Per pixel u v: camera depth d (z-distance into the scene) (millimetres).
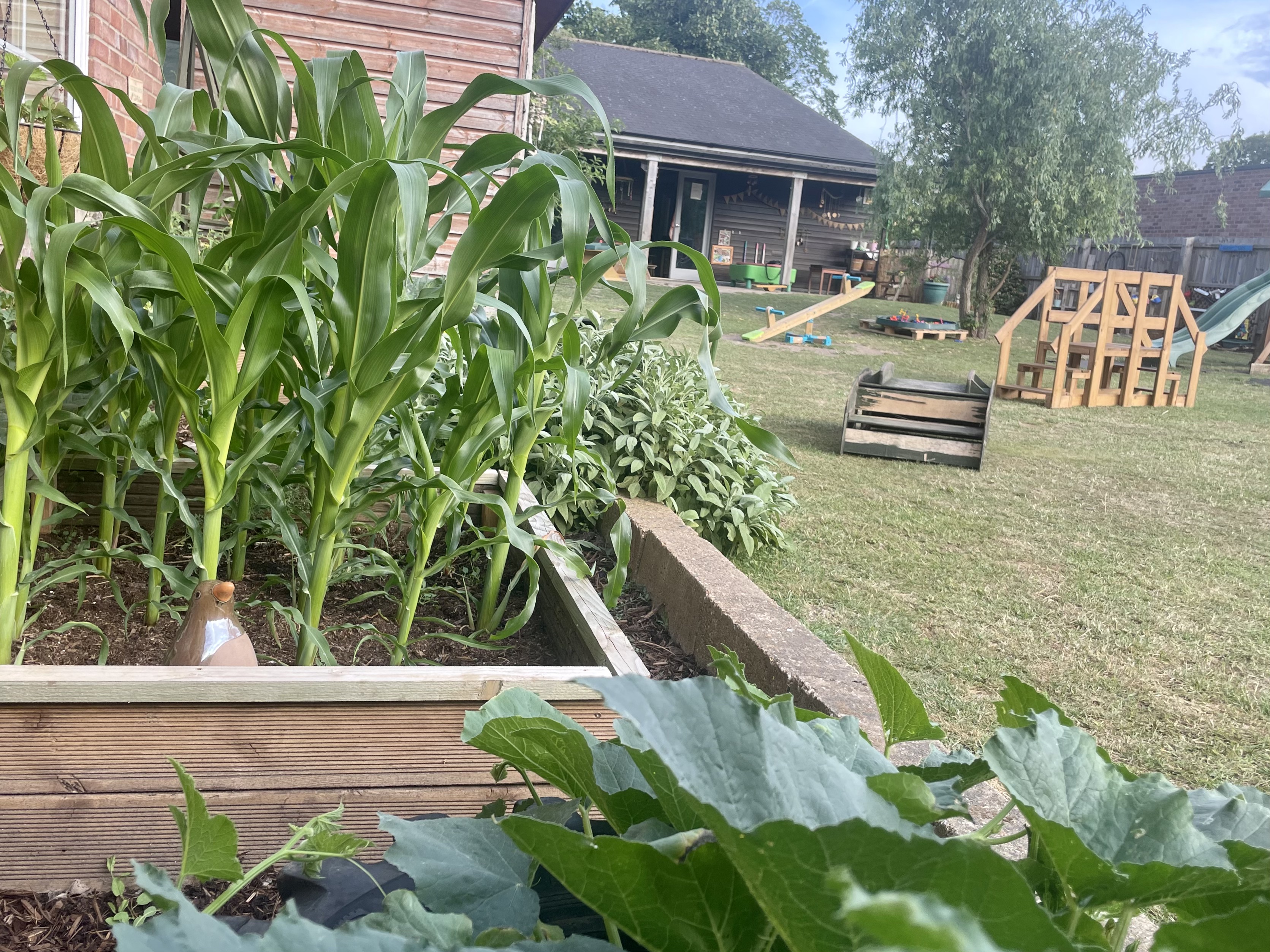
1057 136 12625
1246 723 2586
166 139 1538
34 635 1783
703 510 3498
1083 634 3211
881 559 3885
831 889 287
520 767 621
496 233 1461
